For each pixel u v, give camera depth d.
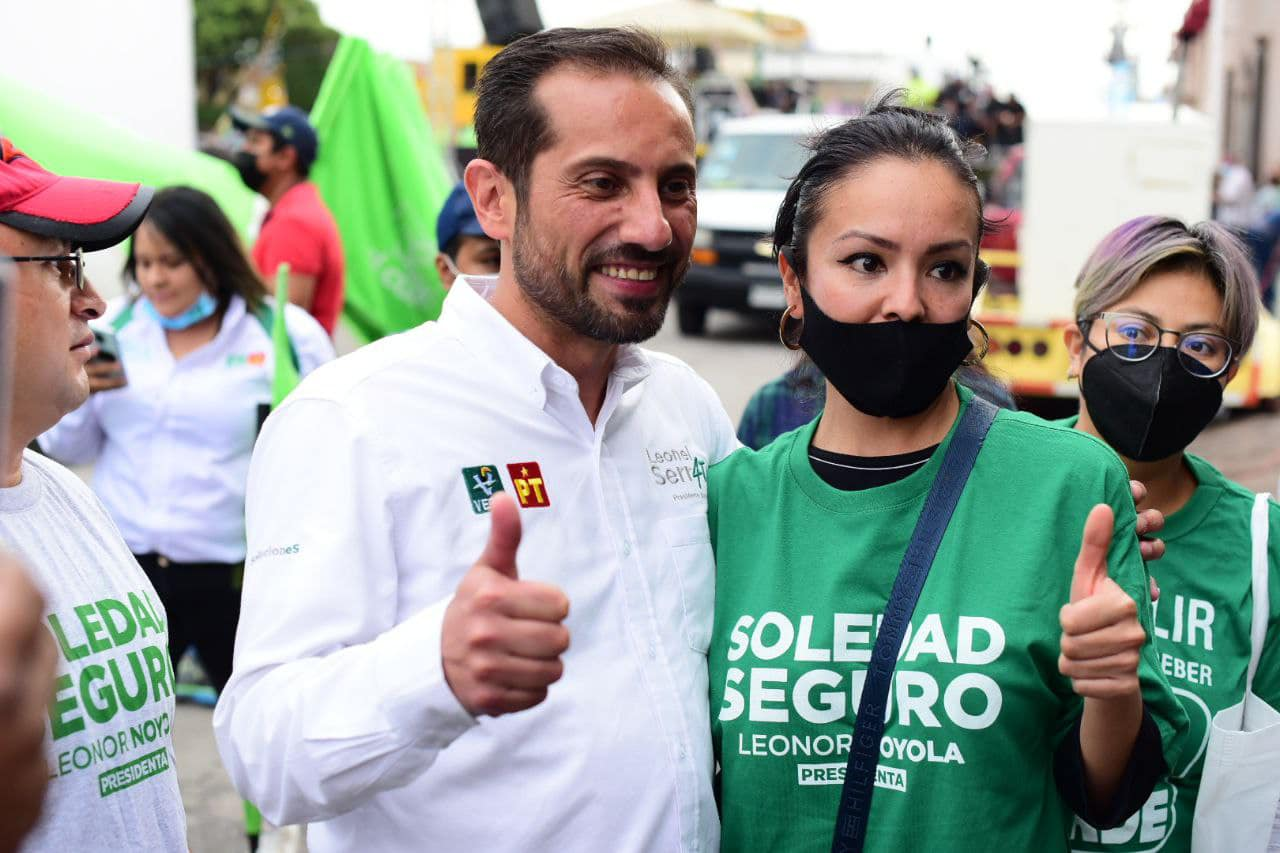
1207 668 2.06
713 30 27.34
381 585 1.71
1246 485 7.43
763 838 1.73
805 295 1.83
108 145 5.55
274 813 1.62
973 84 20.98
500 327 1.82
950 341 1.73
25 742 0.83
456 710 1.40
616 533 1.84
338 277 5.04
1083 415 2.35
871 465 1.80
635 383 1.94
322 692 1.52
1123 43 9.88
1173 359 2.16
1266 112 22.55
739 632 1.80
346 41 5.24
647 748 1.74
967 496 1.72
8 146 1.71
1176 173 7.70
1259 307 2.26
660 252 1.79
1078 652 1.43
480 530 1.75
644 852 1.71
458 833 1.69
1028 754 1.64
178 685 5.07
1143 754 1.59
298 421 1.75
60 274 1.67
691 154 1.83
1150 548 1.95
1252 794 1.92
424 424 1.76
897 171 1.71
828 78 37.06
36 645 0.84
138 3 6.76
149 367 3.89
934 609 1.66
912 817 1.63
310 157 5.09
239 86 34.88
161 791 1.70
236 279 3.88
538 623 1.33
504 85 1.81
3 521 1.59
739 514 1.90
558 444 1.83
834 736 1.70
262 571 1.72
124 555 1.79
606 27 1.85
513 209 1.83
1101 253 2.29
